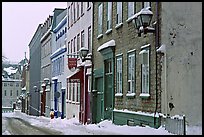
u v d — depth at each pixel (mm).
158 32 19156
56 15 54656
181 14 19000
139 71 21406
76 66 34812
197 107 18641
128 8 23172
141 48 21094
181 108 18672
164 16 19016
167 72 18797
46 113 58406
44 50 63688
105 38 27516
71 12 41469
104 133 19078
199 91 18766
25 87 97062
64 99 45562
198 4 18953
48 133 19766
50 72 56781
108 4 27078
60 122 32062
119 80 24516
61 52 47781
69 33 42406
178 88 18781
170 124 18016
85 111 32406
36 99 71312
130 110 22641
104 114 27281
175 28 19000
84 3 34625
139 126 20781
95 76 29828
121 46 24219
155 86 19516
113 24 25797
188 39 18953
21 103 104750
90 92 31031
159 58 19125
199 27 18938
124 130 19844
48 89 57531
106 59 26953
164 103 18844
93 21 30812
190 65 18891
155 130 18609
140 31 19344
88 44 32688
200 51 18891
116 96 24875
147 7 20391
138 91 21516
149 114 19953
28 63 92750
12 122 31172
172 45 18953
